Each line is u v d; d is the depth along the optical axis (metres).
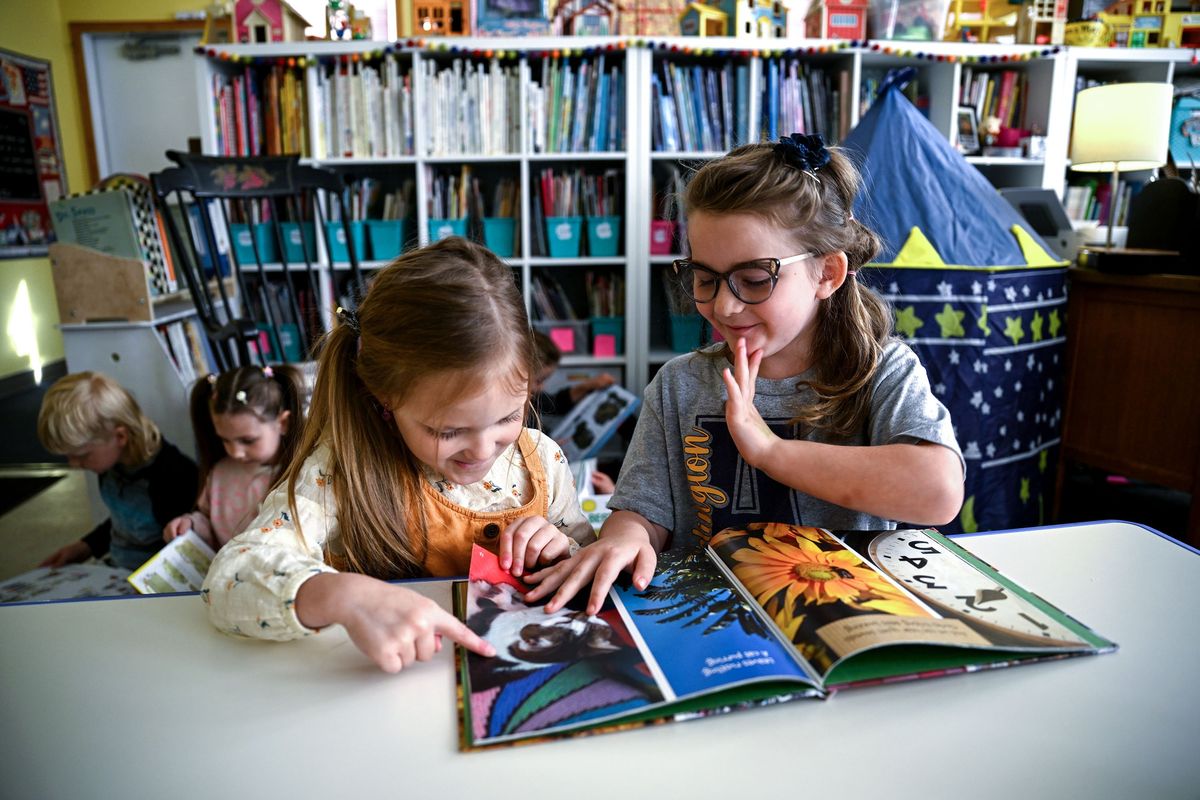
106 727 0.53
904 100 2.27
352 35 3.17
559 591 0.65
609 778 0.46
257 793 0.46
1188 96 3.32
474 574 0.69
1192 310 1.88
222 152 3.06
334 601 0.59
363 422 0.78
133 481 1.90
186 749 0.50
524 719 0.50
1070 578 0.71
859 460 0.76
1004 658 0.56
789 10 3.35
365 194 3.08
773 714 0.52
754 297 0.78
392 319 0.70
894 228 2.02
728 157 0.82
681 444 0.95
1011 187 3.43
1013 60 3.16
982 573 0.67
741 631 0.58
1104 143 2.42
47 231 4.66
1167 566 0.74
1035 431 2.12
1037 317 2.05
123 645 0.63
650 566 0.69
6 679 0.58
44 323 4.67
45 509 2.92
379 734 0.51
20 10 4.43
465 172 3.09
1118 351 2.09
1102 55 3.18
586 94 3.04
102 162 4.99
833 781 0.46
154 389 2.30
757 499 0.91
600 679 0.53
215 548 1.69
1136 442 2.06
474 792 0.46
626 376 3.19
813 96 3.08
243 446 1.61
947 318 1.93
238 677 0.58
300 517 0.75
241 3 3.00
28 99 4.48
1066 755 0.48
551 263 3.11
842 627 0.57
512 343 0.71
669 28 3.09
